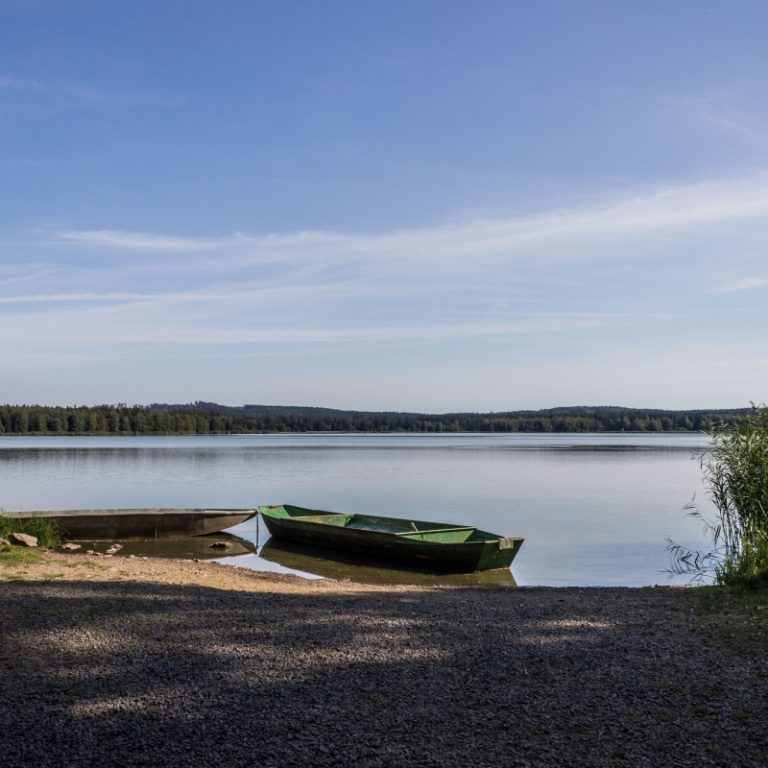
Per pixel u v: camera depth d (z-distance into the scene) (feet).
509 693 20.11
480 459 240.32
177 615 29.55
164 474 166.71
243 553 71.00
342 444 426.10
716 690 20.26
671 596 37.58
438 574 59.62
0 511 74.74
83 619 28.30
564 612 32.07
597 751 16.29
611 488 133.28
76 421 467.11
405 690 20.35
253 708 18.89
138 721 17.93
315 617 29.94
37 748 16.30
